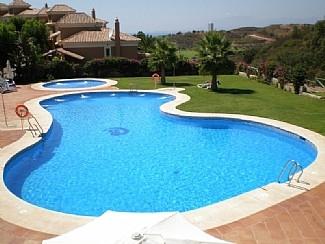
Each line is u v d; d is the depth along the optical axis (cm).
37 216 1095
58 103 3134
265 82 3806
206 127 2330
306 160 1738
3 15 7406
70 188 1462
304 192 1223
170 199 1361
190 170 1631
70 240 631
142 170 1638
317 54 5628
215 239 624
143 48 6119
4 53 4184
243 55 6425
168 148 1930
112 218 702
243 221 1045
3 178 1405
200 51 3247
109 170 1642
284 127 2027
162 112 2564
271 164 1695
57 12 6425
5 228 1026
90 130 2286
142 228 644
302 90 3136
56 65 4475
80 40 5084
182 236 624
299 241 944
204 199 1355
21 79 4275
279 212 1092
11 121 2294
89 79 4397
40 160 1769
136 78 4541
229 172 1605
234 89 3416
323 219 1049
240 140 2045
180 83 3894
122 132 2236
